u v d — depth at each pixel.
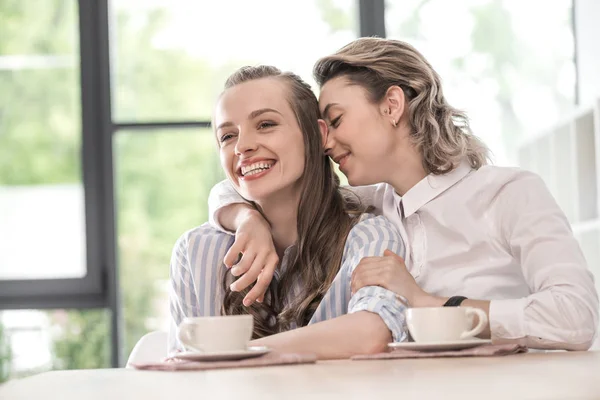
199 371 1.39
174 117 5.50
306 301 2.16
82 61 5.48
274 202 2.25
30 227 5.48
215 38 5.51
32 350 5.39
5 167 5.49
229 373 1.32
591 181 4.44
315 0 5.48
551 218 2.04
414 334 1.62
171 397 1.02
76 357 5.39
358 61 2.24
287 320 2.16
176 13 5.52
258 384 1.13
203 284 2.28
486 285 2.14
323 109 2.28
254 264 2.00
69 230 5.47
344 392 1.00
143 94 5.50
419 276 2.21
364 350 1.69
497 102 5.48
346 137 2.23
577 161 4.44
